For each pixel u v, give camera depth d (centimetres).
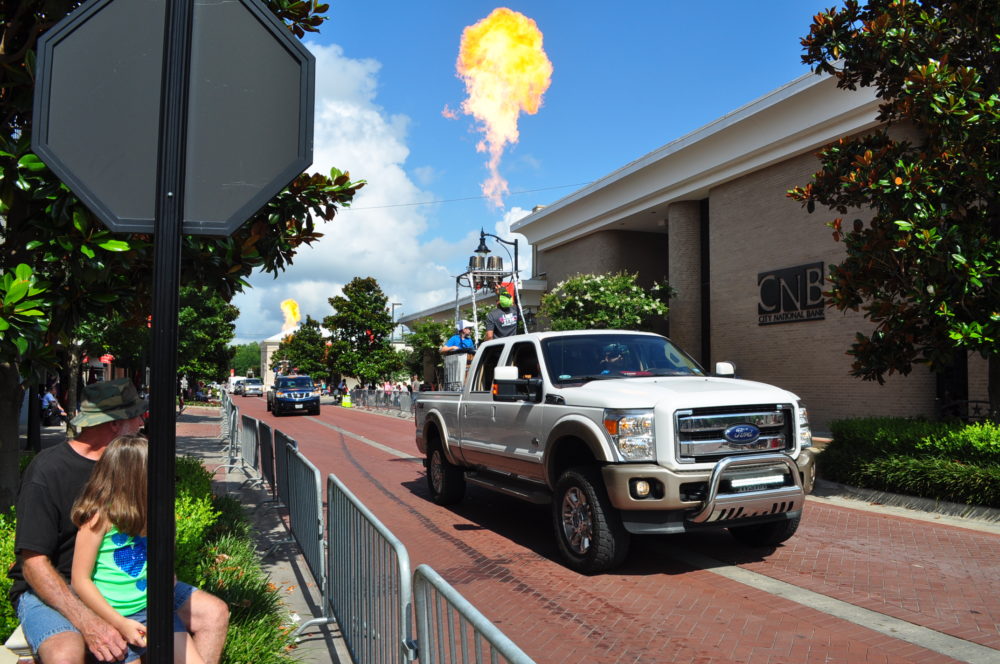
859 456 1009
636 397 597
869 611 520
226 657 386
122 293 491
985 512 822
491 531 809
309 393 3431
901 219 942
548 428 671
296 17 591
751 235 2020
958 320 945
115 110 220
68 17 217
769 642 463
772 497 587
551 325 2373
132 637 288
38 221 440
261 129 225
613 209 2589
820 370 1789
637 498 573
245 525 738
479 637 223
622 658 443
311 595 584
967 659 430
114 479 295
